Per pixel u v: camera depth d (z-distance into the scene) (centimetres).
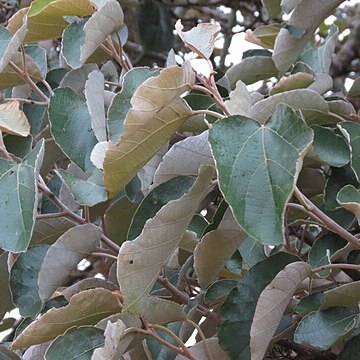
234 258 74
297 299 69
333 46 87
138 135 55
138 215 63
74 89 79
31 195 59
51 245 65
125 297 55
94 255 65
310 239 81
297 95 66
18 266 66
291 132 53
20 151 68
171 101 54
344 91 102
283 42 79
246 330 61
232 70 84
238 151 53
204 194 55
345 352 61
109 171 57
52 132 68
